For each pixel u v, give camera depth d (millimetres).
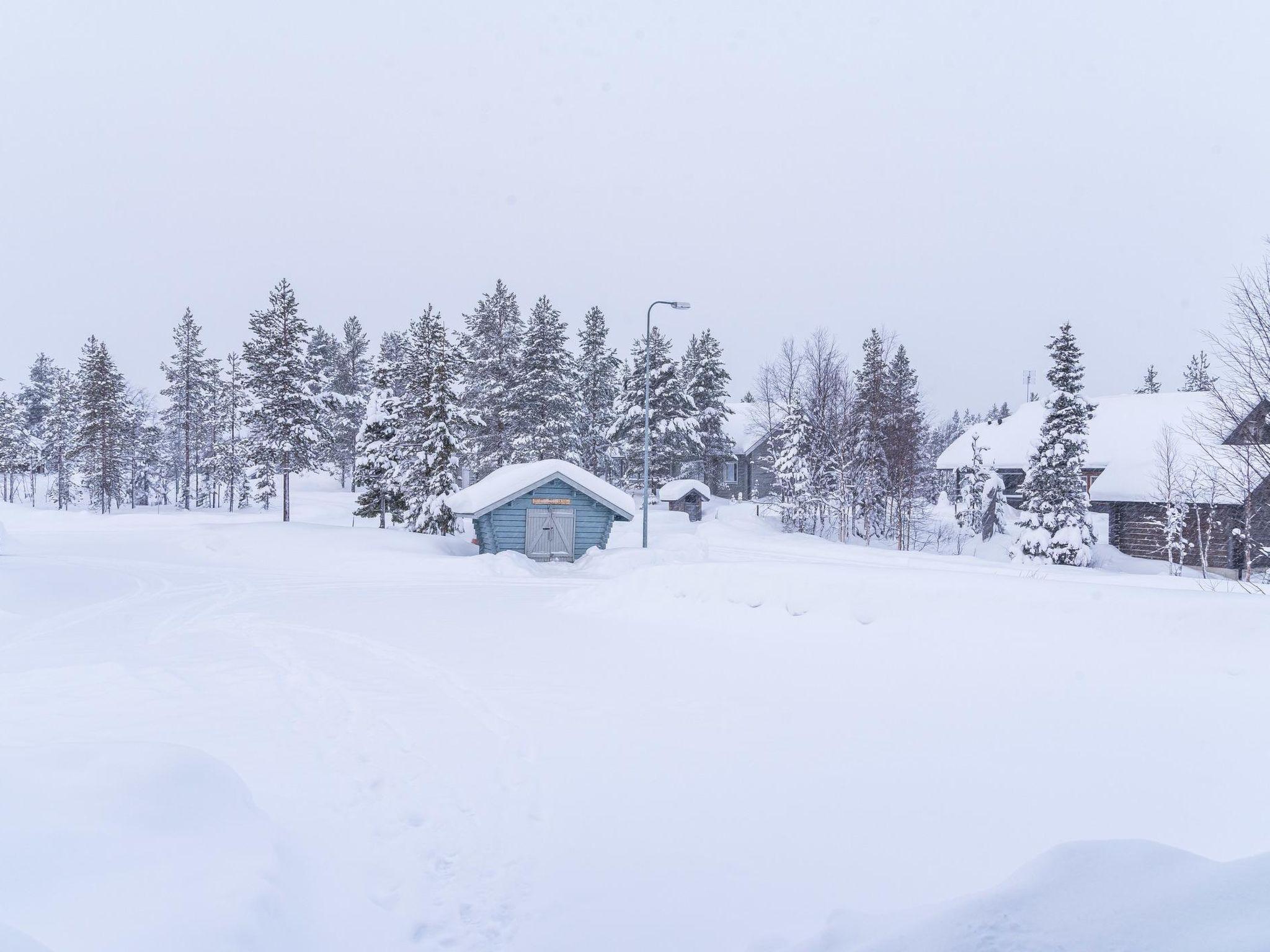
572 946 3959
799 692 9016
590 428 67812
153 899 3195
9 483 87312
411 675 10367
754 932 4020
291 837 4867
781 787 6152
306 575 24781
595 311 69062
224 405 77688
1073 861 3037
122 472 75438
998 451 49875
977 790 5930
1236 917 2330
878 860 4840
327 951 3643
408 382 58781
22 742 7223
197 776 4484
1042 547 34500
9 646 12898
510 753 7098
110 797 4012
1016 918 2760
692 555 27672
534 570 26172
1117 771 6121
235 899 3373
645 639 12594
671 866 4852
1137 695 7672
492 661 11227
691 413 61906
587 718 8195
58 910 2959
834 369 49438
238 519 54531
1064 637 9156
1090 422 43625
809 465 50250
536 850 5152
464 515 28344
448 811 5793
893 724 7664
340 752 7141
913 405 53344
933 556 33969
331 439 62844
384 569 26234
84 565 26234
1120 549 38500
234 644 12859
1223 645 8055
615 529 46500
